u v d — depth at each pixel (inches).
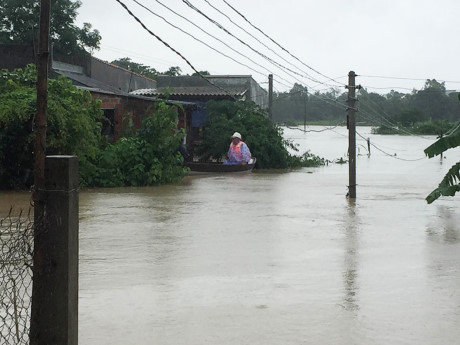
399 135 3299.7
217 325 265.0
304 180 1034.1
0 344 222.2
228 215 599.8
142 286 329.1
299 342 245.1
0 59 1073.5
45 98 201.0
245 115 1332.4
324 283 340.2
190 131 1374.3
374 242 469.1
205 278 348.5
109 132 1045.2
